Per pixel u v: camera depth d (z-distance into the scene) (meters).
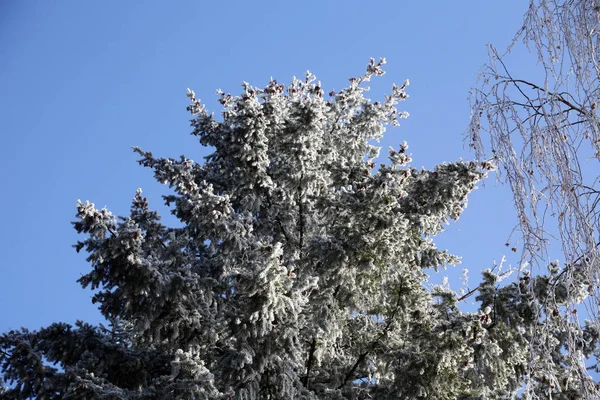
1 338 9.31
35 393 8.99
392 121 14.01
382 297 10.27
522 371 9.59
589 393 4.89
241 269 8.51
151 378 10.10
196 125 13.55
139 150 12.27
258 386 8.79
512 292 9.34
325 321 9.57
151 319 9.34
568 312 4.96
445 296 10.25
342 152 13.60
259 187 12.14
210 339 9.47
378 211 9.77
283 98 13.30
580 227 4.69
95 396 8.39
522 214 4.86
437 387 9.18
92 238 8.98
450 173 10.44
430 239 11.86
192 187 10.73
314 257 9.91
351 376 10.86
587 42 4.85
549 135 4.87
